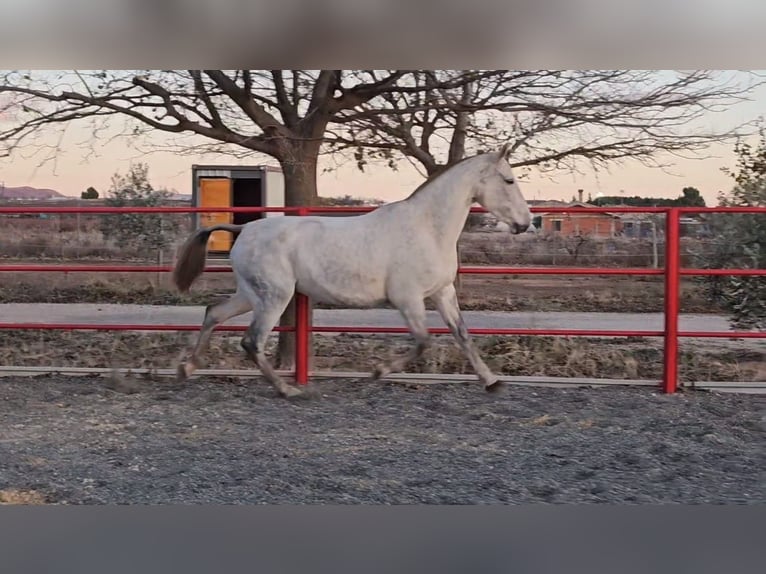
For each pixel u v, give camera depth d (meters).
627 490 4.74
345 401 6.76
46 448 5.45
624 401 6.74
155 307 12.16
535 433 5.88
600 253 15.41
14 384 7.27
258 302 6.73
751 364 8.38
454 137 7.95
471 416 6.32
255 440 5.67
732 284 8.72
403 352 8.70
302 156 7.71
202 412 6.41
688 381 7.54
